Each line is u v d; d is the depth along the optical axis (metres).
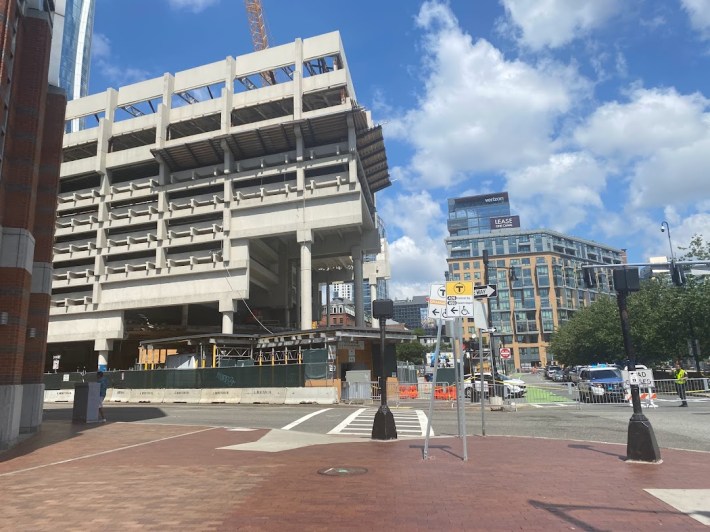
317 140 58.16
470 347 28.00
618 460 8.88
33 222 15.23
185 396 32.12
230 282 57.25
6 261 13.11
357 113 53.25
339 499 6.30
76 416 18.33
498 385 25.39
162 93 61.44
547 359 126.56
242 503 6.21
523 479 7.35
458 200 180.12
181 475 8.14
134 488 7.24
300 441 12.45
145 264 60.66
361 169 58.50
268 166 57.81
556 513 5.54
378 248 62.78
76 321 63.62
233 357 37.50
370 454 9.89
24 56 14.41
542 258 133.38
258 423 17.75
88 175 64.81
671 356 40.84
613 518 5.33
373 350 37.62
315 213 55.38
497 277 135.25
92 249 63.69
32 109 14.24
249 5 93.56
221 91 58.50
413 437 12.95
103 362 61.94
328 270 75.75
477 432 13.98
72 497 6.77
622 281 9.39
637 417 8.87
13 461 10.28
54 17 17.91
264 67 57.97
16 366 12.86
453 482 7.19
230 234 57.81
